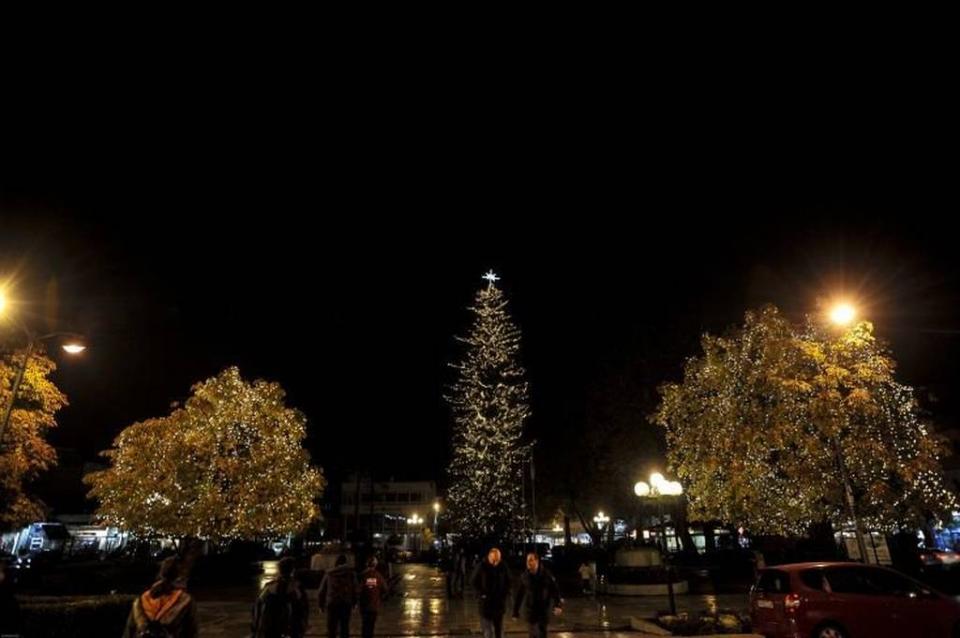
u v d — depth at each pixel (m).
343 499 102.75
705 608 21.27
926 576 22.92
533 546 42.81
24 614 11.52
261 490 28.30
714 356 19.84
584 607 22.19
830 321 18.23
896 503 16.91
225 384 29.97
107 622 12.57
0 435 16.36
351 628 18.70
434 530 99.00
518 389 45.50
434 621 20.19
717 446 18.34
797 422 17.00
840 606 12.55
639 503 37.50
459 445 46.31
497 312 47.44
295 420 31.05
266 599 9.98
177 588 6.59
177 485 27.47
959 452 27.59
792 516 17.20
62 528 44.00
